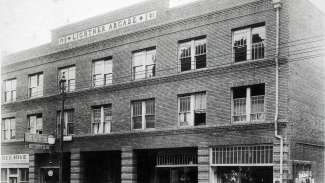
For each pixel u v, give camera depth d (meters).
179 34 26.80
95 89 30.86
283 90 22.33
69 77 33.16
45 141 31.28
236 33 24.61
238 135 23.59
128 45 29.36
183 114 26.27
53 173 33.81
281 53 22.66
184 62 26.59
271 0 23.22
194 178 25.80
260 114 23.19
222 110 24.44
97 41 31.16
